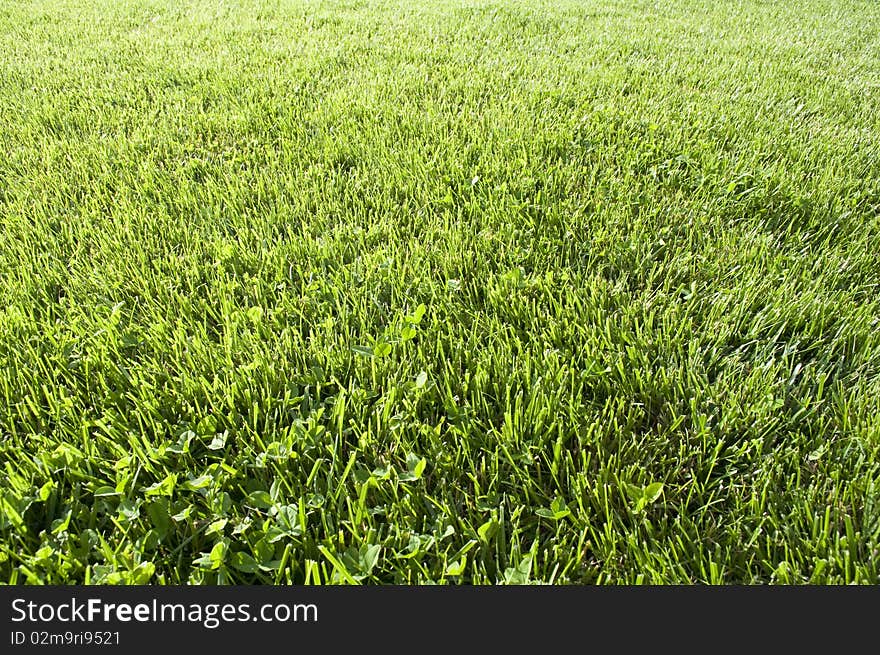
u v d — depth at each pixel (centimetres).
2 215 284
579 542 145
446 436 174
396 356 197
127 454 161
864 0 919
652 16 760
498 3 796
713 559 147
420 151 346
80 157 343
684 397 183
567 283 233
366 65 512
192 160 329
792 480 162
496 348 203
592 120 387
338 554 143
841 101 451
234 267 242
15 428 171
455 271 241
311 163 331
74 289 231
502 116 388
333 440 172
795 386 191
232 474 159
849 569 138
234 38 600
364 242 261
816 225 278
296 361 197
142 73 492
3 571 140
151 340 202
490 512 156
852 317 212
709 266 243
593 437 172
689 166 329
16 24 655
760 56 583
